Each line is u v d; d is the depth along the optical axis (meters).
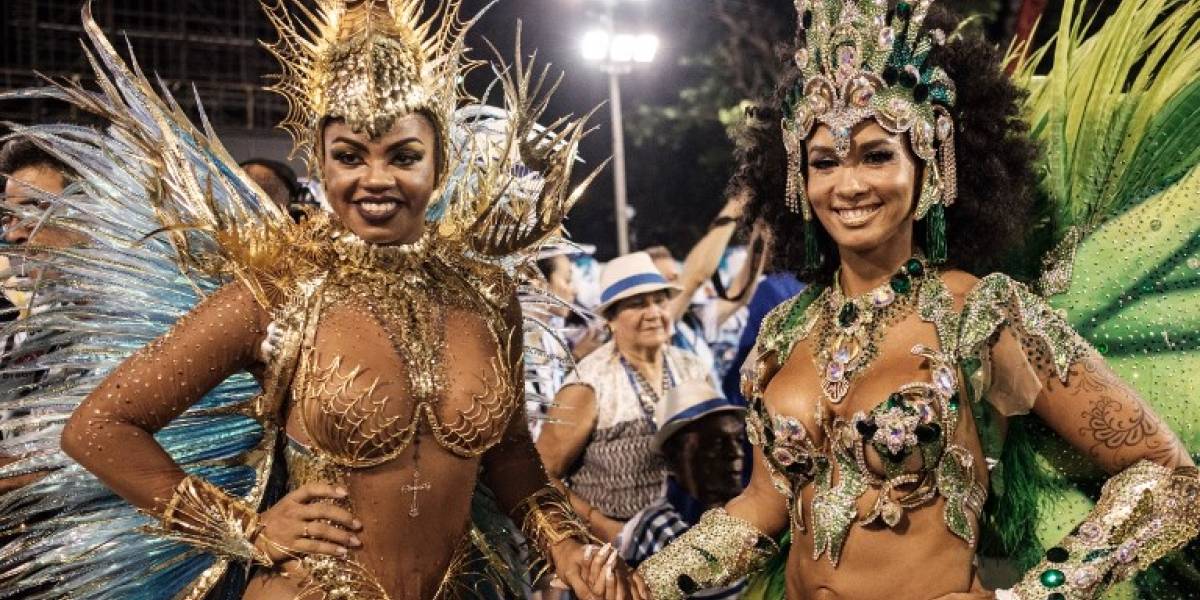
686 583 2.40
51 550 2.32
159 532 2.12
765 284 4.20
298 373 2.15
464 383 2.21
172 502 2.08
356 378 2.13
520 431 2.45
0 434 2.58
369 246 2.23
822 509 2.21
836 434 2.21
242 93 11.20
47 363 2.28
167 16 10.89
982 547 2.44
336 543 2.13
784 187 2.53
